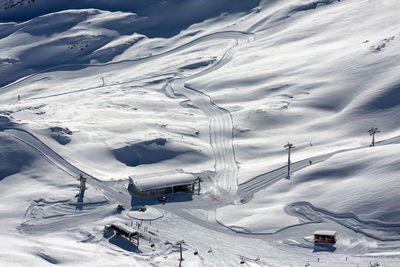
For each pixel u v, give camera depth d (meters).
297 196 107.56
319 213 99.12
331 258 81.50
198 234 94.88
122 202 110.12
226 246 89.00
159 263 79.25
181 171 128.38
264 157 139.88
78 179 120.56
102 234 91.19
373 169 107.12
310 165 123.56
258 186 117.62
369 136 145.62
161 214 104.25
